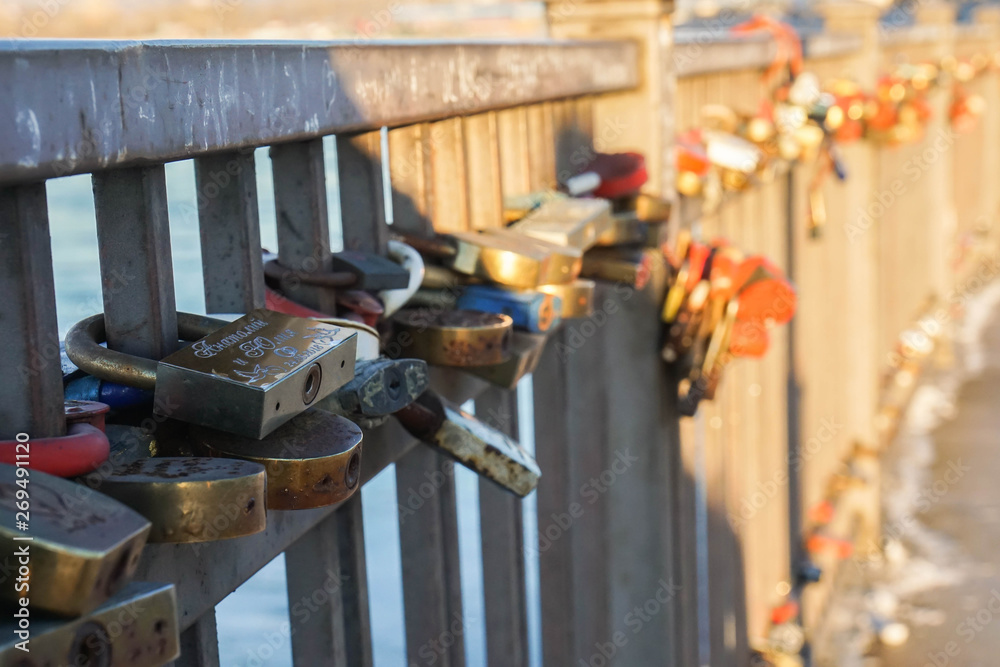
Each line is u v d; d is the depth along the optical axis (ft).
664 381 8.40
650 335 8.24
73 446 2.43
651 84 7.89
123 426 2.91
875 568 18.51
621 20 7.86
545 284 5.17
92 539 2.05
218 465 2.57
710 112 10.21
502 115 6.19
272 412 2.73
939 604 17.22
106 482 2.45
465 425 4.14
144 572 2.94
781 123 11.41
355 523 4.50
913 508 20.53
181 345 3.23
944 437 23.67
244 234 3.54
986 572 18.08
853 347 19.33
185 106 2.80
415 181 4.91
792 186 14.37
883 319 23.32
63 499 2.12
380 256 4.42
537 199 6.02
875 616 16.81
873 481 19.25
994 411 25.08
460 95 4.78
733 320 7.92
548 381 7.00
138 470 2.51
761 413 13.21
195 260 23.49
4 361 2.54
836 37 15.61
